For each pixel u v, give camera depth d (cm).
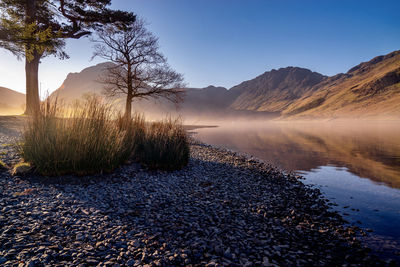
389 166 1360
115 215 433
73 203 459
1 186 497
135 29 2562
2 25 1510
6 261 260
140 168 809
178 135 998
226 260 322
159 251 328
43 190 507
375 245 438
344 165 1400
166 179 741
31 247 296
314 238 443
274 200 665
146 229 392
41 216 383
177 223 431
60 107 688
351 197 780
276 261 340
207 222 452
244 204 596
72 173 625
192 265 304
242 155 1697
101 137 677
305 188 874
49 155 596
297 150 2106
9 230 325
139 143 941
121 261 293
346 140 3092
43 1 2139
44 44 1698
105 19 2280
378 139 3172
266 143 2758
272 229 459
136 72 2641
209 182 768
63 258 284
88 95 785
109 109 796
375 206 689
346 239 454
